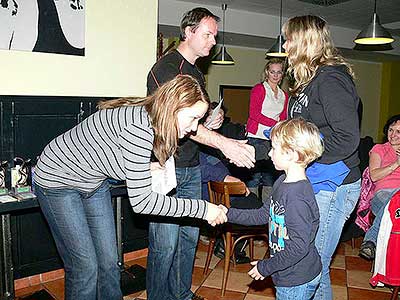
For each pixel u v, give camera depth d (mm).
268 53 4871
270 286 2928
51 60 2613
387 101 10242
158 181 1913
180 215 1789
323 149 1688
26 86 2543
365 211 3387
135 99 1785
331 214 1779
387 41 4434
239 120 8070
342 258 3516
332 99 1631
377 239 2666
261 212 1927
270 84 4219
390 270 2582
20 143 2584
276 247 1771
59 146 1818
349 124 1618
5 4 2395
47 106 2652
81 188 1861
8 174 2516
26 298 2678
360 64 9750
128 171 1649
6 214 2436
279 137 1706
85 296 1917
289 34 1773
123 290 2756
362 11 6098
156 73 2242
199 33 2246
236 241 2891
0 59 2420
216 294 2809
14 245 2789
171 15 5551
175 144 1714
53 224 1886
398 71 10055
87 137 1747
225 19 6031
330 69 1684
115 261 2006
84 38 2729
